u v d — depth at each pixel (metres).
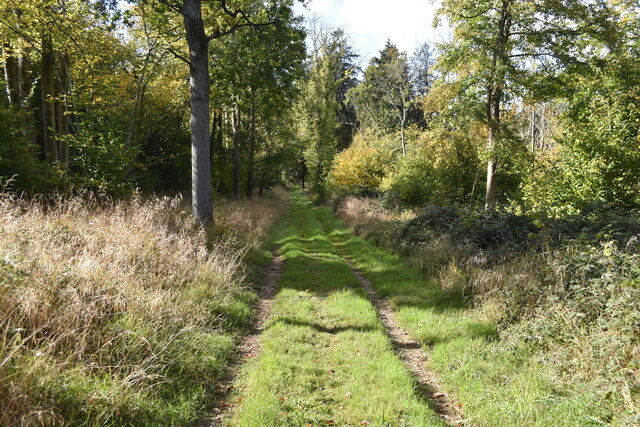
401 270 9.79
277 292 8.10
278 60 18.81
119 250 6.18
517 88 15.98
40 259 4.62
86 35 13.79
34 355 3.14
